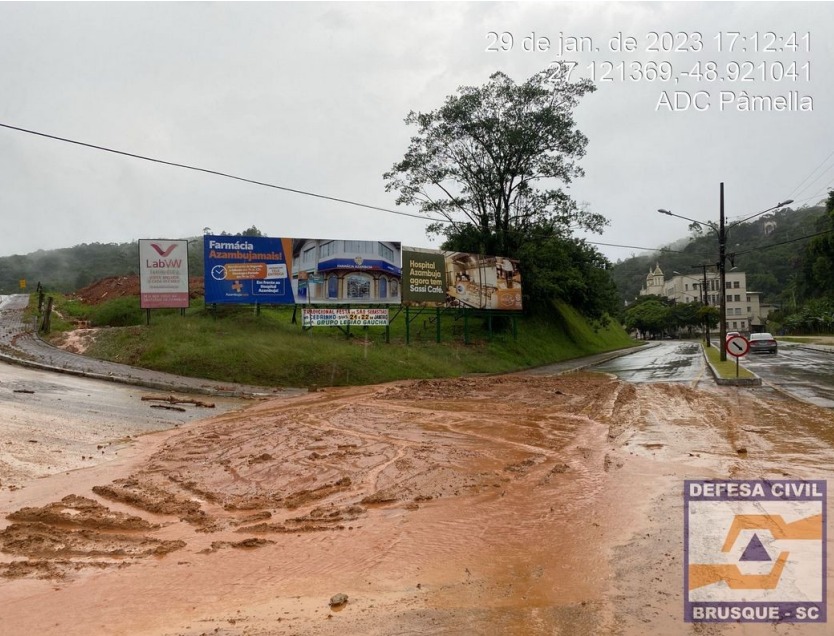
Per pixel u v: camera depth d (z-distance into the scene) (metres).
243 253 27.88
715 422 12.38
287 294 28.59
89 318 31.17
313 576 5.09
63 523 6.61
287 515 6.85
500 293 37.44
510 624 4.06
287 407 16.27
